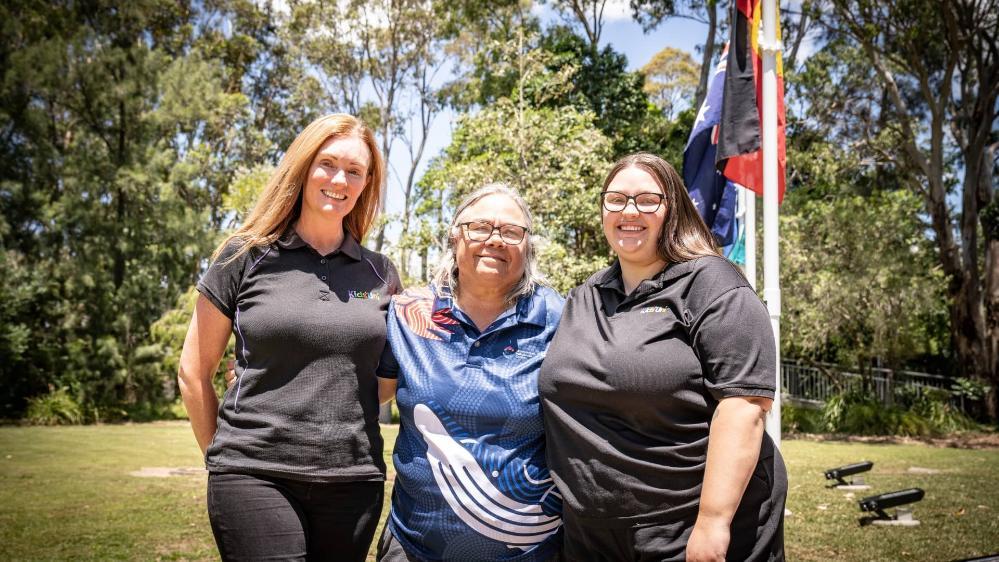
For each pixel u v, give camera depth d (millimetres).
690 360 2154
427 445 2520
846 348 20062
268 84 35344
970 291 20969
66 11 24625
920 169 22922
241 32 34719
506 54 16391
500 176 13969
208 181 30891
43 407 20547
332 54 33094
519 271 2670
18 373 21422
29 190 22422
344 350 2533
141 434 16938
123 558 5414
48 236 22672
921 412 19250
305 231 2699
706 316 2143
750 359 2070
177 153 29047
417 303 2686
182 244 24172
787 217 19109
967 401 20844
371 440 2582
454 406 2498
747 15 6180
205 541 6000
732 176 6289
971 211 21250
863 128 23531
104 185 23656
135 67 24203
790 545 5762
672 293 2225
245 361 2553
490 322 2660
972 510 7293
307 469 2434
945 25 19656
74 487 8781
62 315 23031
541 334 2596
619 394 2172
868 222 18125
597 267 13328
